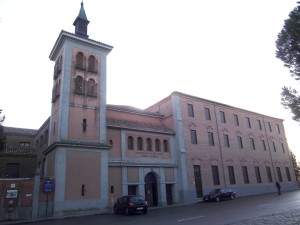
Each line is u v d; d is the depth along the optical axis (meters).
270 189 46.84
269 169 49.00
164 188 32.47
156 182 32.62
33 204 22.77
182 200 33.22
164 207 29.17
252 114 49.94
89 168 26.19
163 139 34.62
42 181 23.73
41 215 22.92
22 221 21.12
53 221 20.38
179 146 35.00
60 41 29.50
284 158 53.88
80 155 26.02
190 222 15.16
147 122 35.88
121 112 34.19
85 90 28.50
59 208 23.44
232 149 42.72
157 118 37.72
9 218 21.66
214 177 38.25
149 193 31.72
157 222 16.23
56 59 31.78
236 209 20.98
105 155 27.61
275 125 55.03
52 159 26.39
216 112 42.50
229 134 43.28
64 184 24.30
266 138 51.06
